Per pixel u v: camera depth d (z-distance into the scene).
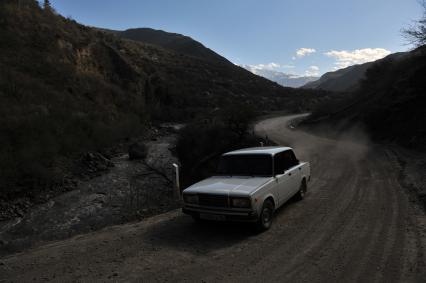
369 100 31.67
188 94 60.66
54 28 33.16
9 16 28.48
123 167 17.42
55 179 14.10
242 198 6.27
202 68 101.75
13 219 10.62
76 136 20.03
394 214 7.36
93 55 36.66
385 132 22.27
